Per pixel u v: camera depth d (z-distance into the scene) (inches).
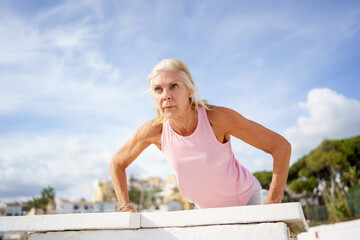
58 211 2235.5
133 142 77.1
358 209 876.6
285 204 48.6
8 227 60.0
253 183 84.4
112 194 3646.7
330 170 1299.2
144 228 55.7
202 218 52.2
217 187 75.9
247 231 49.6
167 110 65.7
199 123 69.3
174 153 72.2
